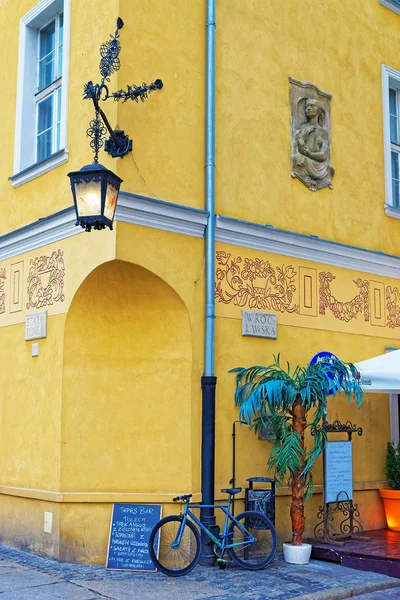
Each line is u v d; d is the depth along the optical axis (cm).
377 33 1158
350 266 1059
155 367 861
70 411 844
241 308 912
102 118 769
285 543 857
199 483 841
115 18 834
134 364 864
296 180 999
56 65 979
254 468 897
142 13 854
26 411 907
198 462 842
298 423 853
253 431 902
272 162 971
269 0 998
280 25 1009
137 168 823
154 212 822
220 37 932
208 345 861
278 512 910
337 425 938
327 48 1071
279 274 962
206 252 876
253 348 920
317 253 1010
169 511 829
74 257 852
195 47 902
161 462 844
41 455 866
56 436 843
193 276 864
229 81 934
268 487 903
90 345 859
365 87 1123
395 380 883
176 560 807
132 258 802
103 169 690
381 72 1155
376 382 879
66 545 820
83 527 825
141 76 842
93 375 856
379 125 1138
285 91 1002
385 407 1078
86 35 877
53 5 958
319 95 1047
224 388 881
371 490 1034
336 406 1013
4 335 973
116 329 866
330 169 1043
